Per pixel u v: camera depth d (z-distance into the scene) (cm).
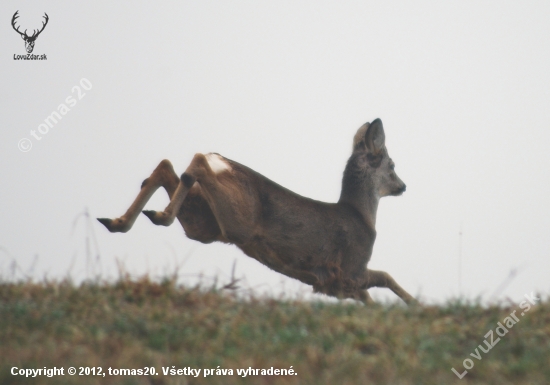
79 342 2323
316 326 2544
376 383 2155
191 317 2527
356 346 2397
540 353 2403
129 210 3259
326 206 3788
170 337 2386
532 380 2223
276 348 2341
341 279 3753
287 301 2825
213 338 2417
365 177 3984
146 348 2308
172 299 2709
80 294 2666
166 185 3366
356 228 3831
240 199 3353
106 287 2777
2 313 2500
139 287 2745
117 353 2267
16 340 2308
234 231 3375
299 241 3591
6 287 2747
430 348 2391
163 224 3173
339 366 2233
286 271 3653
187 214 3400
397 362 2283
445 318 2684
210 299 2719
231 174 3366
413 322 2623
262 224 3484
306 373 2203
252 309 2670
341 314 2662
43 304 2569
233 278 2956
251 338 2419
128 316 2497
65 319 2466
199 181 3262
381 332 2466
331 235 3712
